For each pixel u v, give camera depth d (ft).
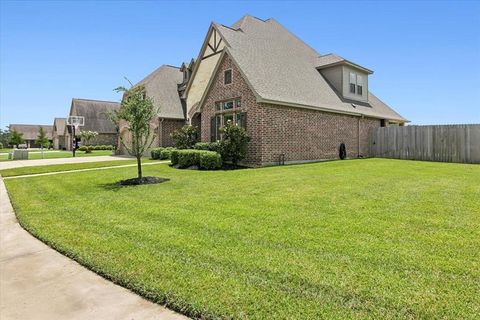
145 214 19.15
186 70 80.53
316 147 55.83
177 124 75.56
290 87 54.54
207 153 43.88
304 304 8.74
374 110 73.77
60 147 181.57
